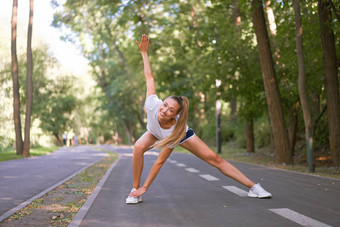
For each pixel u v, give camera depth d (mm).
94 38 35219
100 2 21453
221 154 27391
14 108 23547
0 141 31172
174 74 34719
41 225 5016
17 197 7484
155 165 6750
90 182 10086
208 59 20875
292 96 18375
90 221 5262
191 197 7359
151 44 24094
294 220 5125
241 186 9055
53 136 54875
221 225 4945
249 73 20016
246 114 22953
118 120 56312
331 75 14164
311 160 12805
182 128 6055
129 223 5133
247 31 19938
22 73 32625
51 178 11094
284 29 16312
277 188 8539
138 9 21438
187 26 25531
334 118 14125
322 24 14164
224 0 18422
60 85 42719
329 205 6277
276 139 16438
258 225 4902
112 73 48500
